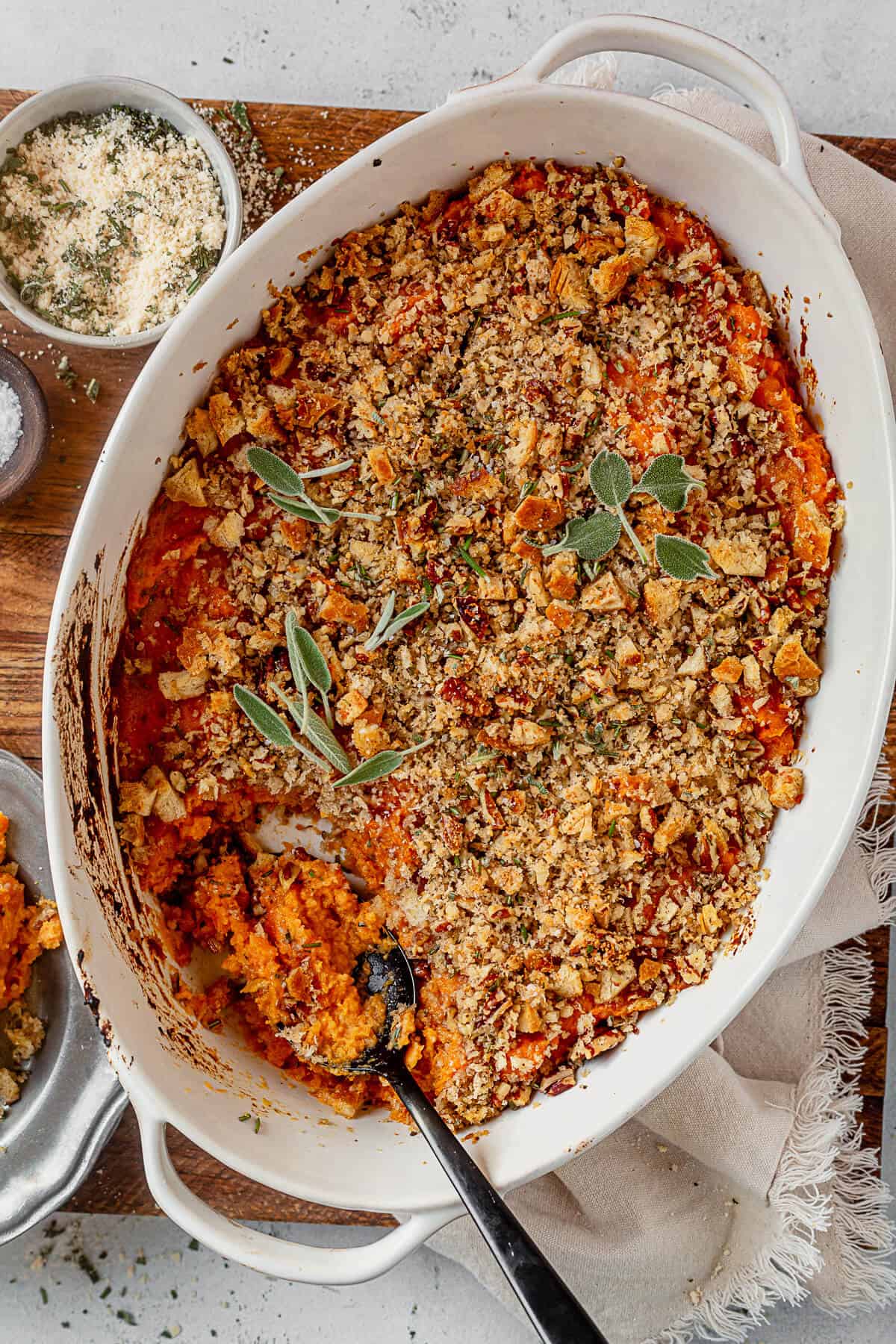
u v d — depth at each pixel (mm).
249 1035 565
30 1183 585
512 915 542
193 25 627
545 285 540
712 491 543
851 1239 621
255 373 540
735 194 536
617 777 539
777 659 541
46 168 596
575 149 539
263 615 539
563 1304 487
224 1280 645
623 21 512
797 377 555
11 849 593
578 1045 544
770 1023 619
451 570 534
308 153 596
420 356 536
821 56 637
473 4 632
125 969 526
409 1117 555
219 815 554
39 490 596
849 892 608
